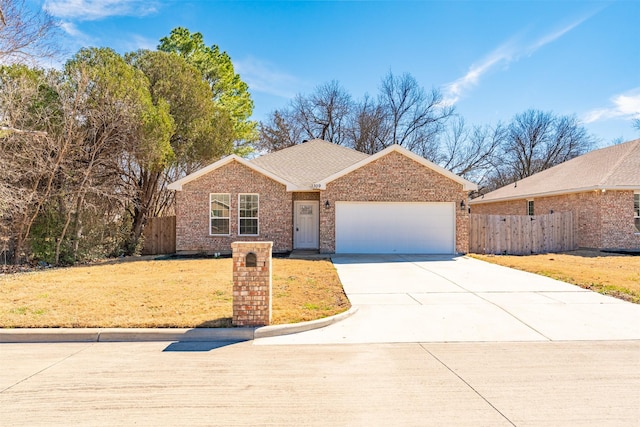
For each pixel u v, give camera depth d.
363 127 37.47
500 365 4.72
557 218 18.00
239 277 6.15
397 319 6.78
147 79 18.42
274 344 5.58
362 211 16.11
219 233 16.56
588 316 6.89
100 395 3.90
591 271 11.38
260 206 16.59
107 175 16.92
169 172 24.89
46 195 14.23
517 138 39.88
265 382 4.23
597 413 3.49
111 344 5.62
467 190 16.25
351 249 16.05
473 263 13.46
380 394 3.91
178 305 7.34
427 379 4.30
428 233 16.12
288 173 18.22
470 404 3.68
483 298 8.25
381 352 5.21
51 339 5.75
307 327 6.25
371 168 16.09
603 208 17.44
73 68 15.43
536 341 5.65
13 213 14.14
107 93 15.23
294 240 17.73
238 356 5.08
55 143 14.47
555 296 8.39
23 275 11.54
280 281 9.78
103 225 16.67
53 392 3.98
